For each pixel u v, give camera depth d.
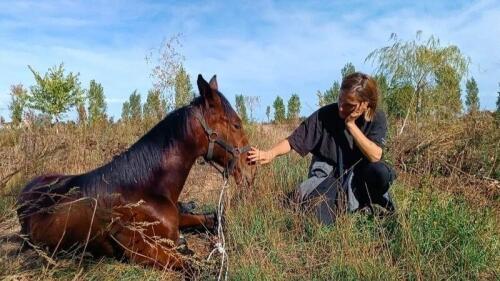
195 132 3.65
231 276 3.32
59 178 3.78
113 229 3.39
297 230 4.06
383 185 4.16
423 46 9.52
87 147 7.55
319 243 3.84
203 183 6.02
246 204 4.44
